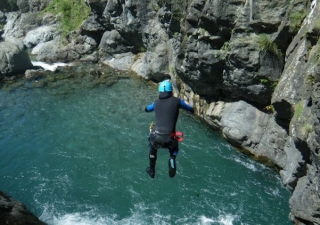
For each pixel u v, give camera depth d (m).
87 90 23.05
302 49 11.69
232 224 12.27
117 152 16.44
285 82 12.34
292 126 10.94
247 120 15.82
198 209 12.97
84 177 14.86
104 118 19.44
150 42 23.09
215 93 17.77
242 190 13.82
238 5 14.79
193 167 15.20
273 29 13.98
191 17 16.55
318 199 10.27
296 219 11.66
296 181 11.97
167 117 6.72
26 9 36.75
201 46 16.45
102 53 28.14
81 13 32.25
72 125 18.86
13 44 26.97
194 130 17.94
